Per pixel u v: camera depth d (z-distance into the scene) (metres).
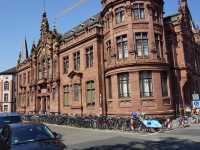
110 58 30.92
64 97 39.44
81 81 35.62
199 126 24.66
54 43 42.34
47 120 36.75
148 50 28.36
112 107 29.64
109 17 30.91
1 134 11.31
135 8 29.22
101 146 15.55
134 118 23.25
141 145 15.34
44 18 46.75
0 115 17.16
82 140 18.38
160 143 15.83
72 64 37.66
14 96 73.81
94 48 33.25
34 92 49.69
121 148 14.64
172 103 29.56
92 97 33.31
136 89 27.33
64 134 22.48
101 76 32.47
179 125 25.02
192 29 39.62
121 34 29.22
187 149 13.57
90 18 40.62
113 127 24.59
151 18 29.02
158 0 30.31
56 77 41.19
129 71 27.83
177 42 33.16
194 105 26.67
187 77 32.47
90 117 27.83
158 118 26.14
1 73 75.00
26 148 9.12
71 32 44.31
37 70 49.19
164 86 28.75
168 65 29.20
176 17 34.69
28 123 11.45
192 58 37.03
